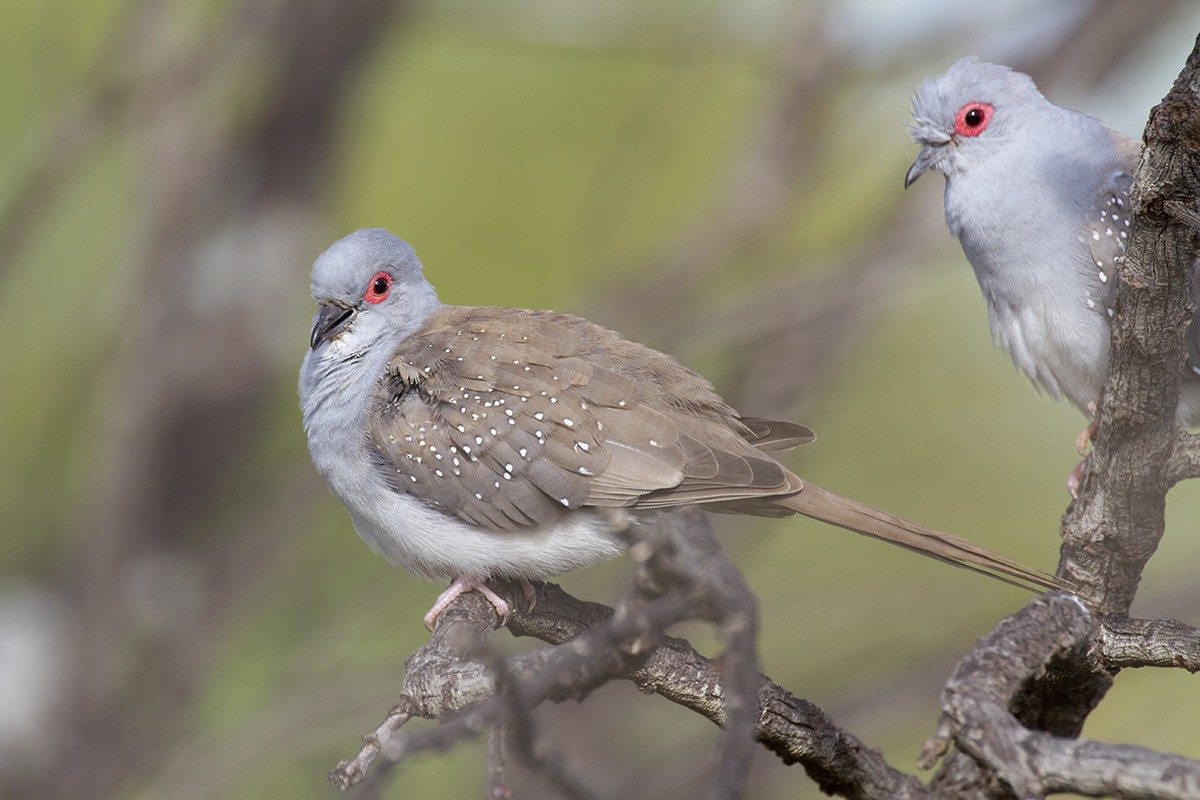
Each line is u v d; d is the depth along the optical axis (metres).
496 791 4.28
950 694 4.85
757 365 14.03
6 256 13.09
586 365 7.71
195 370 14.33
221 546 14.45
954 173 8.30
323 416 8.02
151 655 14.20
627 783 13.20
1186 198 5.30
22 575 15.16
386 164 14.06
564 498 7.50
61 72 13.83
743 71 14.56
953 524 13.57
